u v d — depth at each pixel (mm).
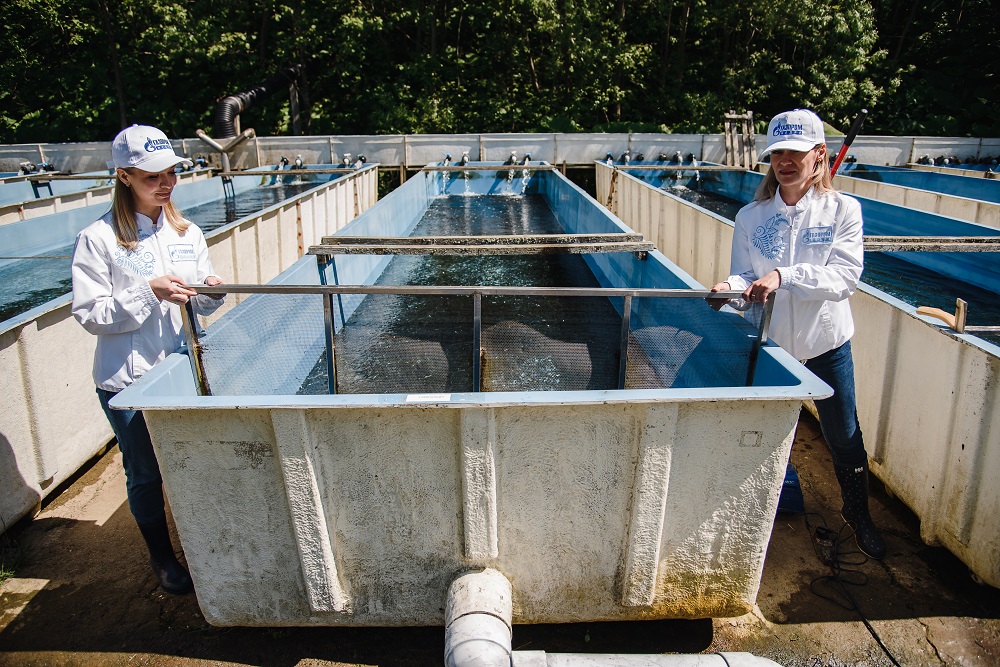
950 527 3021
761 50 17422
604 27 16953
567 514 2410
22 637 2750
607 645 2646
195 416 2230
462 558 2463
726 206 10039
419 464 2318
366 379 3207
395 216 7086
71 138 17156
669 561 2520
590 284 5539
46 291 5730
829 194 2689
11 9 17250
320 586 2465
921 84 16828
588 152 12758
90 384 3996
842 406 2869
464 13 18203
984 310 4918
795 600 2900
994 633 2723
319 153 12719
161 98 17781
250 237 6223
